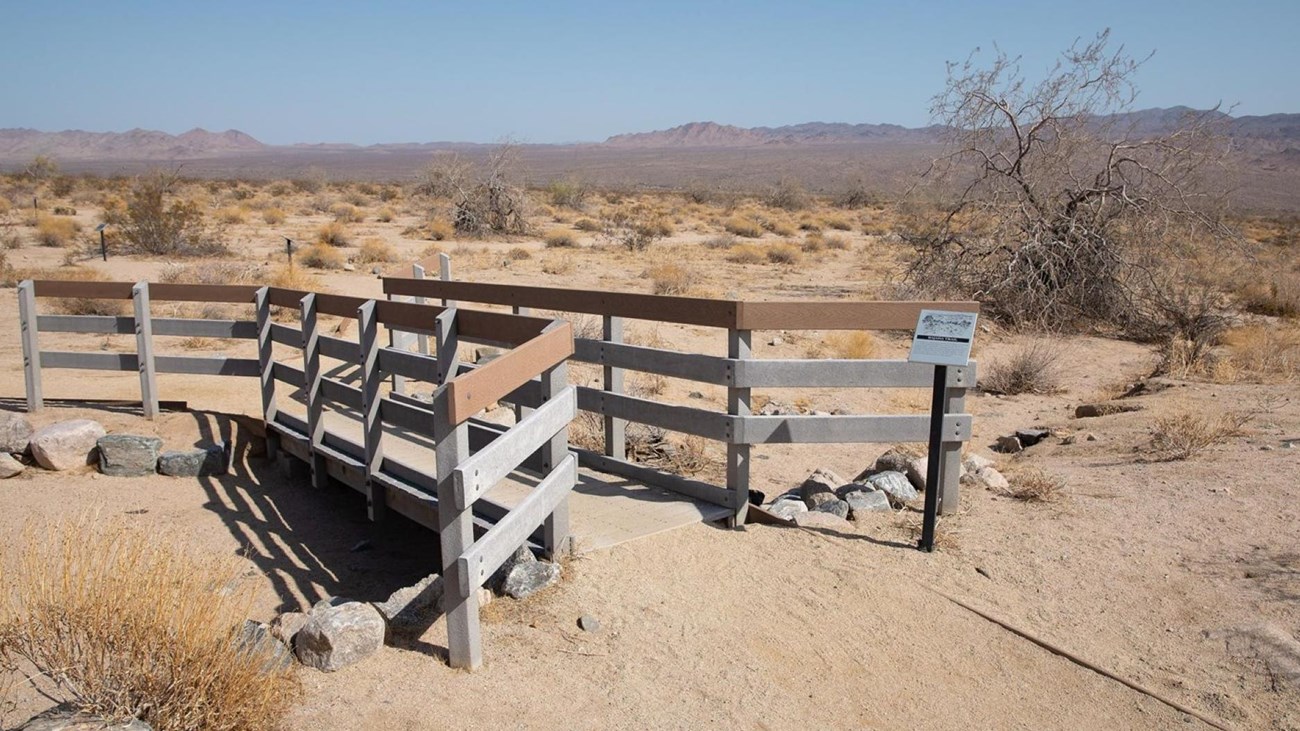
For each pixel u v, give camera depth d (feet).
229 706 12.15
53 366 32.58
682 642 15.61
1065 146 60.80
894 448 29.76
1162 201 60.54
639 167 653.30
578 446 26.17
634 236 110.93
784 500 22.76
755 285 80.02
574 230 135.33
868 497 22.08
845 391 42.45
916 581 18.06
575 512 20.75
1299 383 40.19
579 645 15.31
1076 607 17.11
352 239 112.68
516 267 88.43
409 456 24.17
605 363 22.49
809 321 19.90
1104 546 19.70
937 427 18.90
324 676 14.11
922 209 71.67
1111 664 15.28
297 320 54.95
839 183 405.18
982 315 61.67
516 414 23.89
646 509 20.97
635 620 16.22
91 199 169.58
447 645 15.06
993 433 35.06
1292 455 25.45
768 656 15.33
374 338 22.91
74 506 25.41
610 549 18.81
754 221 152.56
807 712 13.92
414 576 22.63
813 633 16.10
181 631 12.16
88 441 28.81
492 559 14.48
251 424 30.94
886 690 14.57
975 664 15.33
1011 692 14.61
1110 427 32.24
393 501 23.32
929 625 16.47
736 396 20.27
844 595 17.46
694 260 99.55
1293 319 65.41
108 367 32.27
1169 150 60.34
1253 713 13.94
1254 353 45.98
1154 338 57.72
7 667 12.88
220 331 30.89
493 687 13.97
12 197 158.10
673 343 50.49
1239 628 16.01
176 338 49.44
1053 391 43.39
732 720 13.60
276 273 69.05
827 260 103.40
